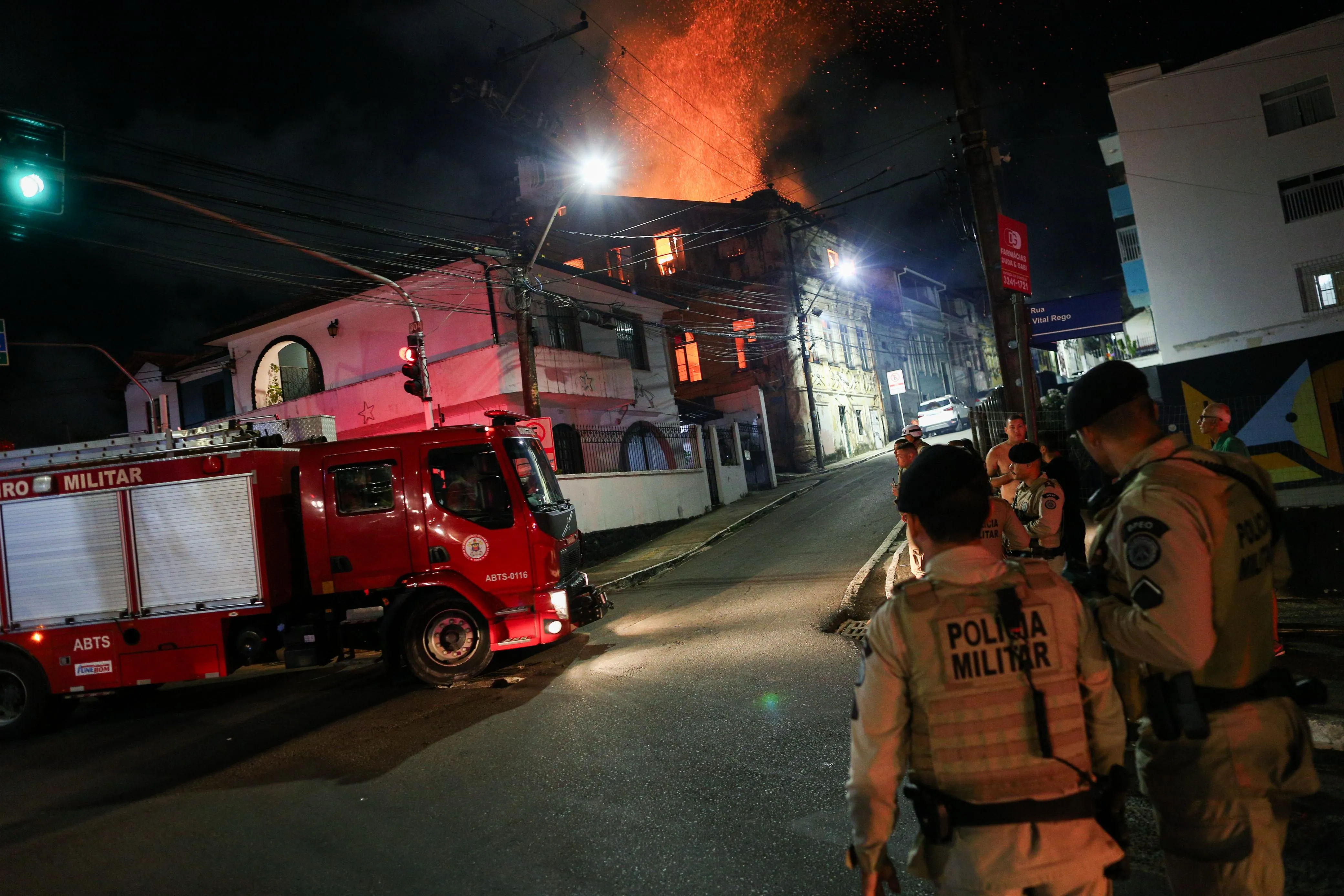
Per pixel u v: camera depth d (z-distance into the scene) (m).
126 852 4.93
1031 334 14.27
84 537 8.80
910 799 1.96
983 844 1.83
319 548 8.86
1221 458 2.17
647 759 5.55
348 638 8.85
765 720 6.11
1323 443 10.19
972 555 2.00
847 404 40.25
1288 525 7.57
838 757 5.18
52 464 9.02
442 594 8.78
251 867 4.51
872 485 24.80
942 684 1.90
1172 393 10.98
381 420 22.69
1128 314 30.34
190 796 5.91
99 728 8.80
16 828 5.62
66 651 8.70
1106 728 1.97
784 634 9.05
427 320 23.30
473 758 6.00
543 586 8.76
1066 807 1.84
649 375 29.08
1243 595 2.10
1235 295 21.19
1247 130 21.11
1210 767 2.12
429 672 8.67
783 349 36.00
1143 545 2.03
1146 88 22.03
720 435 28.59
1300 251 20.59
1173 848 2.21
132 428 30.53
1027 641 1.89
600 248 36.62
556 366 22.67
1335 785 3.89
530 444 9.59
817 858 3.90
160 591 8.71
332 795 5.56
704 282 37.00
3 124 8.81
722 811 4.57
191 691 10.44
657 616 11.45
